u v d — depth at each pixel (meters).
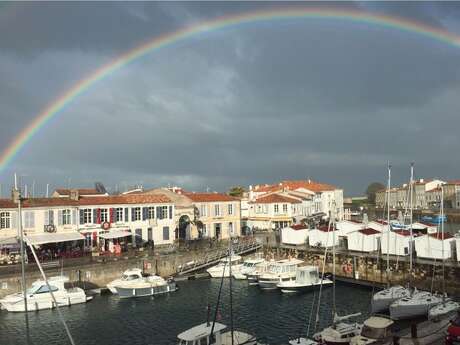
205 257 70.06
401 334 32.31
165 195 84.00
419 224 86.12
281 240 78.69
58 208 68.50
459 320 29.02
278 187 130.00
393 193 198.50
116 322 45.50
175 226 81.88
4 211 64.25
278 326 43.56
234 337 34.94
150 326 44.09
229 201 91.31
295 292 56.81
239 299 54.16
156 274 65.06
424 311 42.69
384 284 58.66
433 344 29.44
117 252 66.62
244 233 97.50
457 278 52.47
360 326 36.50
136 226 75.50
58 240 63.47
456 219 135.62
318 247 72.31
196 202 87.06
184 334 33.53
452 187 178.62
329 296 54.97
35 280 54.38
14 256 59.91
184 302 52.94
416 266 56.59
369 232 66.56
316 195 120.69
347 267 63.91
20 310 48.84
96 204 72.06
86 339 40.78
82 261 60.41
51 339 40.94
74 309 50.34
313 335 38.00
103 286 59.50
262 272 60.59
